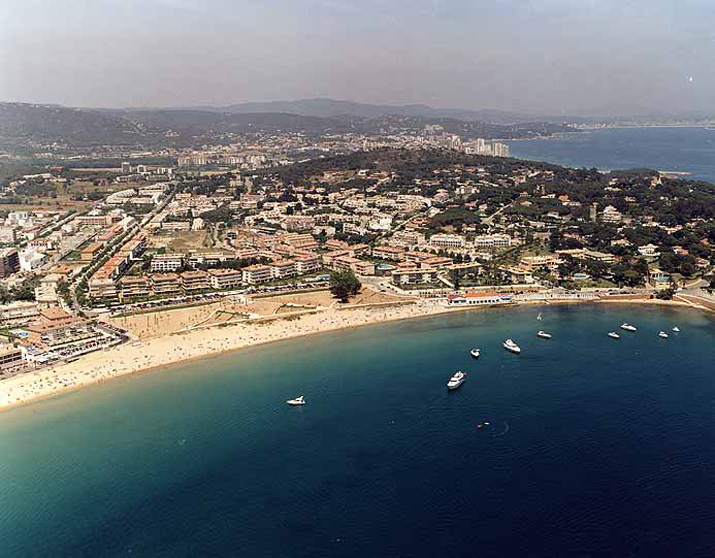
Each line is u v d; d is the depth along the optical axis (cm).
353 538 19575
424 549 19038
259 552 19012
